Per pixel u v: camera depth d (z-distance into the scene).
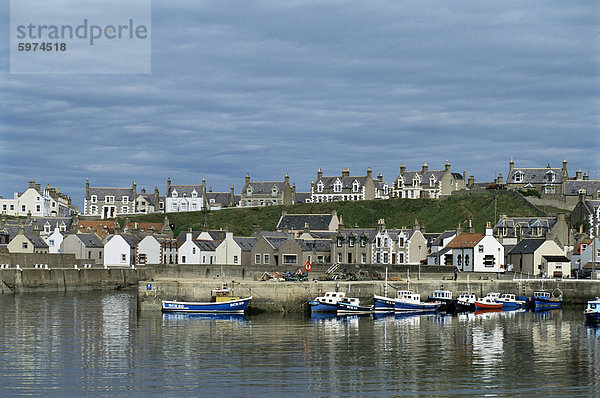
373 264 151.88
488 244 156.00
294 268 153.50
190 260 167.12
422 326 105.06
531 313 123.19
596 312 111.31
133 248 175.12
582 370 77.31
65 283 150.88
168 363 78.56
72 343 88.38
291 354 83.56
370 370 76.50
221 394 67.50
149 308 116.44
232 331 98.19
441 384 71.50
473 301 125.75
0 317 108.00
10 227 175.00
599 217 186.00
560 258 151.88
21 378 72.06
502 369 77.56
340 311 116.88
